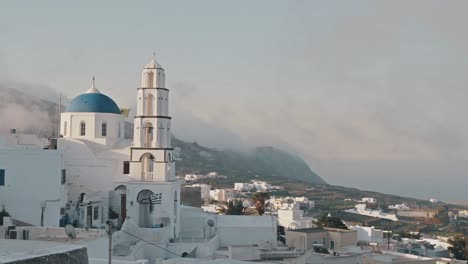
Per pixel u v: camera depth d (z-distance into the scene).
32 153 51.84
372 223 147.25
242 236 66.31
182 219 67.88
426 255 73.69
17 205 51.47
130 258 38.31
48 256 11.94
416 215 190.25
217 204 138.50
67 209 57.59
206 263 21.59
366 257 52.38
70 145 66.38
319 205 193.62
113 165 66.62
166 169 63.25
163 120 64.69
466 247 80.81
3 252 12.08
